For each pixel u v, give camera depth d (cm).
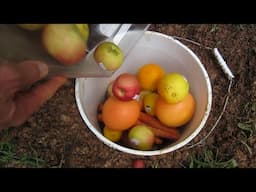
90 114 69
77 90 64
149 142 68
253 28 80
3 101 56
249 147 73
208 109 65
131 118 66
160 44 70
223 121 75
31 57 55
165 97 65
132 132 68
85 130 73
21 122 65
